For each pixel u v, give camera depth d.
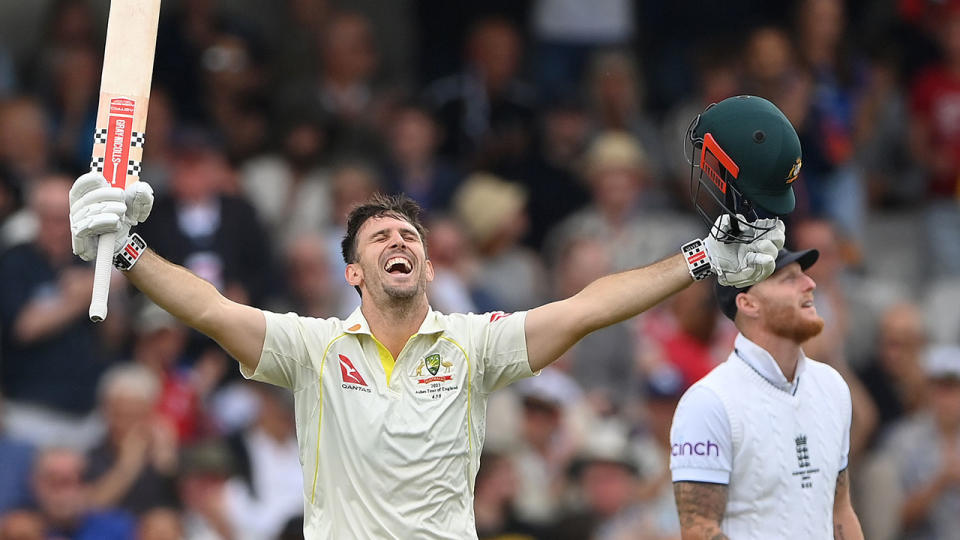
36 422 37.38
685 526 22.73
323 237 41.62
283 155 44.59
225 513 35.12
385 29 52.12
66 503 34.09
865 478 37.69
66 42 46.22
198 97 46.34
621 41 50.28
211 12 47.91
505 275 42.84
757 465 22.81
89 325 38.53
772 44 46.94
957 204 49.50
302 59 47.47
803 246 41.78
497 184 44.41
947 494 36.78
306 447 21.03
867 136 50.28
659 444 34.28
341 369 21.00
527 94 48.09
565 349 21.28
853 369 41.00
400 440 20.56
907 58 51.06
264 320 21.03
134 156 21.38
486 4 51.94
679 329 38.47
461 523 20.78
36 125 42.97
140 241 20.58
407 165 44.50
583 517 34.06
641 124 48.78
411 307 21.25
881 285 45.28
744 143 20.47
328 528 20.64
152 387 36.09
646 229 43.75
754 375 23.20
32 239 38.50
